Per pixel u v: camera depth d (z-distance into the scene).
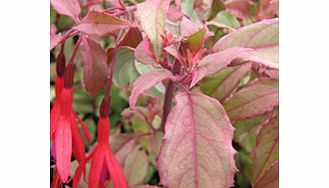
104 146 0.16
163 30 0.15
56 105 0.17
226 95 0.19
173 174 0.14
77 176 0.16
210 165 0.14
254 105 0.18
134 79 0.21
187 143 0.14
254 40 0.16
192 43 0.15
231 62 0.16
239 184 0.29
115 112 0.34
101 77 0.20
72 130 0.16
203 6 0.24
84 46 0.19
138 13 0.15
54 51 0.28
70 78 0.16
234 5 0.23
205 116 0.15
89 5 0.24
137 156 0.24
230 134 0.15
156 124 0.28
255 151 0.19
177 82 0.16
